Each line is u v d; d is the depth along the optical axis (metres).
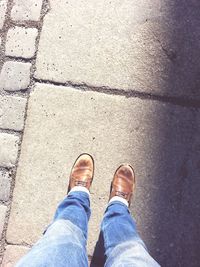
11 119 1.40
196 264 1.29
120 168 1.33
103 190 1.34
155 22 1.38
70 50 1.40
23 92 1.41
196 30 1.36
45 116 1.38
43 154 1.37
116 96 1.37
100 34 1.39
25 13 1.43
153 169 1.33
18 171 1.37
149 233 1.31
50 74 1.40
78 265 1.05
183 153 1.33
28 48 1.42
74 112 1.38
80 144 1.36
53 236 1.11
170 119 1.34
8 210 1.37
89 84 1.38
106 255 1.18
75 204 1.25
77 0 1.41
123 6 1.39
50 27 1.42
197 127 1.33
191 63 1.35
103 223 1.25
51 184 1.36
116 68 1.38
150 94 1.36
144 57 1.37
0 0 1.43
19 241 1.35
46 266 1.00
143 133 1.35
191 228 1.30
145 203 1.32
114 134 1.36
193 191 1.31
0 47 1.43
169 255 1.30
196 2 1.37
